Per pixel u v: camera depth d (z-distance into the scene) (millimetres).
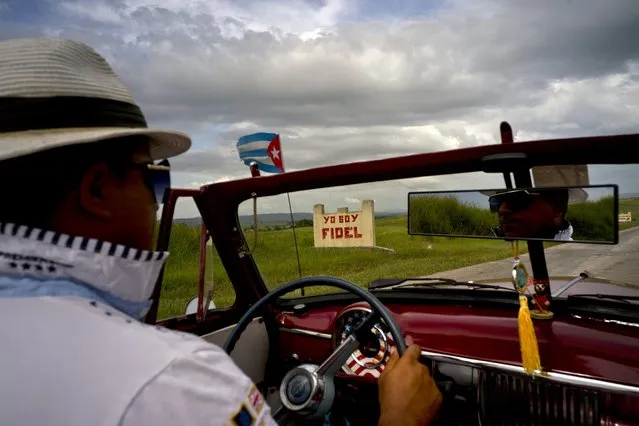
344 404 2217
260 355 2936
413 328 2191
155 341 591
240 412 596
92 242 639
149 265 694
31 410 520
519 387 1852
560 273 2152
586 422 1723
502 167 2055
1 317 574
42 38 712
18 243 617
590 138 1758
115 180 712
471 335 2066
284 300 2998
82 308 602
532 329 1806
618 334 1916
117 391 528
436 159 2100
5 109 647
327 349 2580
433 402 1112
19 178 637
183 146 980
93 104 695
